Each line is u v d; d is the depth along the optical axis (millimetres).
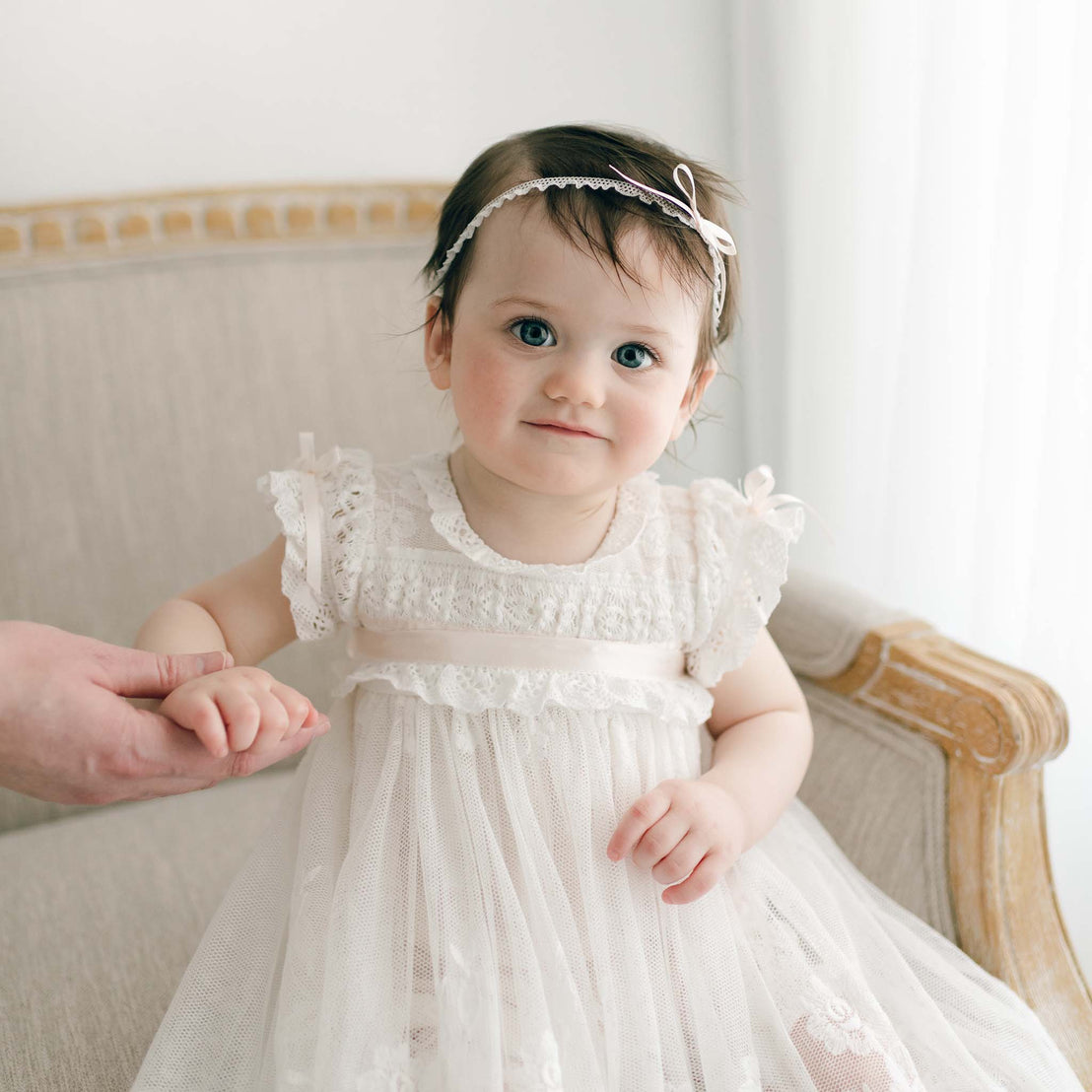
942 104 1290
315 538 895
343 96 1429
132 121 1346
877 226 1444
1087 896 1280
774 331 1631
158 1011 936
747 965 878
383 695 907
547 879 832
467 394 853
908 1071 833
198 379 1333
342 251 1388
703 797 875
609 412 846
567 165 863
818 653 1152
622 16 1536
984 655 1062
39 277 1273
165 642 875
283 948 859
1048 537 1223
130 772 716
